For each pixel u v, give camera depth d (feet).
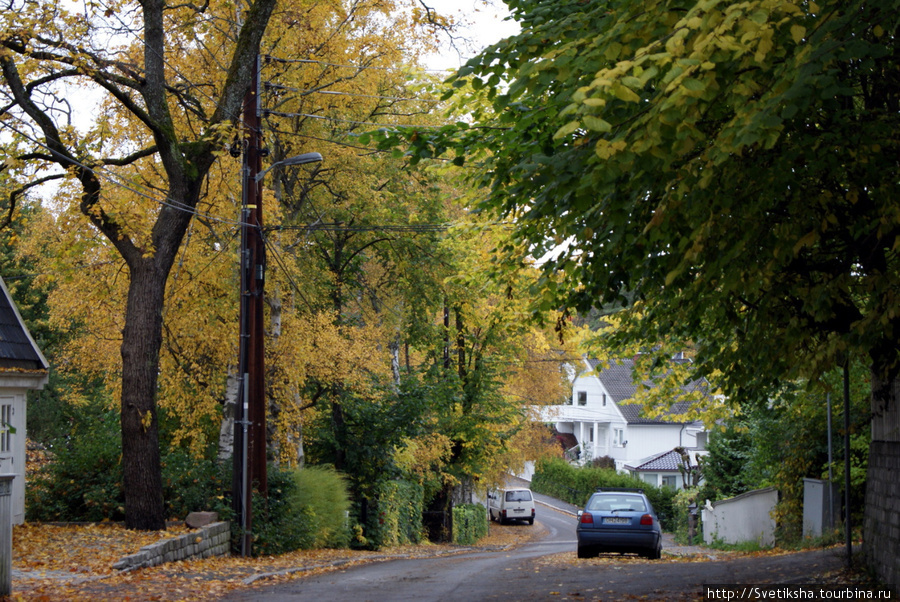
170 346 73.61
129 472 57.16
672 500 151.84
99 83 53.16
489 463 142.82
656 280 37.86
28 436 133.80
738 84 23.43
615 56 23.68
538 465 257.75
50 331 135.85
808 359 34.40
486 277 56.03
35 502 67.46
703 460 127.03
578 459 254.88
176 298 69.87
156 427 58.18
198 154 59.41
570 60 25.07
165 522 59.00
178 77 72.28
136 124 66.85
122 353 57.88
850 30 23.49
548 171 27.09
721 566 50.93
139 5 61.26
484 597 37.47
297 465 84.99
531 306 44.57
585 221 32.71
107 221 57.21
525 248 40.81
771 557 56.65
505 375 138.82
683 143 22.75
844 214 33.24
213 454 87.40
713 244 31.73
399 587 42.88
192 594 37.58
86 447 70.38
